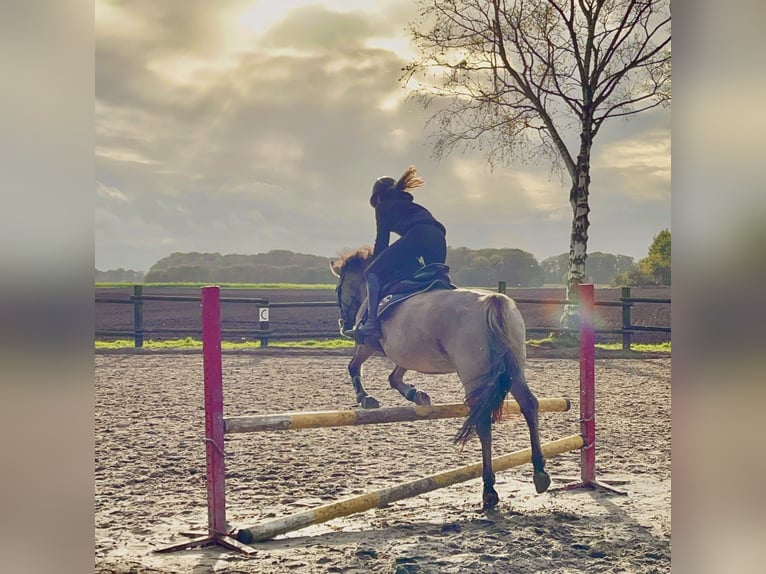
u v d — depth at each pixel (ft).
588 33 59.00
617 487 18.08
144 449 22.25
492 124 63.16
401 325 17.07
